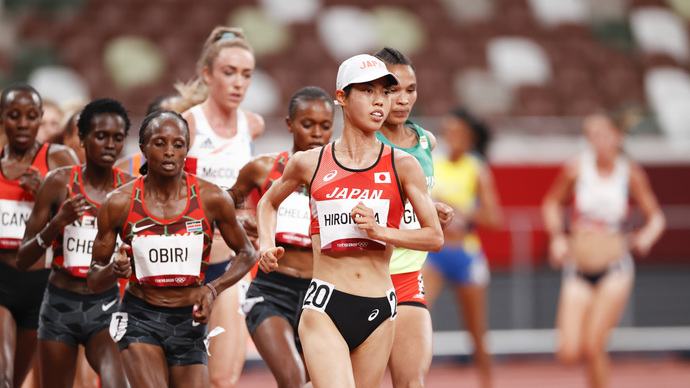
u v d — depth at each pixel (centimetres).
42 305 1612
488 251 3812
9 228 1681
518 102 5584
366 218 1229
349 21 6038
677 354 3612
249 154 1972
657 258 3941
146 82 5381
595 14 6406
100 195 1575
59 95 5188
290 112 1678
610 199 2672
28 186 1614
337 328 1297
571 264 2741
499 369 3428
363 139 1297
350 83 1259
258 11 6003
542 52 6050
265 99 5303
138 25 5788
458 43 6025
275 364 1581
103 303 1598
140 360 1380
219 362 1745
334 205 1279
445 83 5653
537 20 6319
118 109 1542
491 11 6312
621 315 3647
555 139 4475
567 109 5569
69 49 5547
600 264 2642
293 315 1670
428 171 1563
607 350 3584
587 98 5709
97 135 1520
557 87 5756
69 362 1594
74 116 1931
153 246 1387
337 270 1298
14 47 5491
